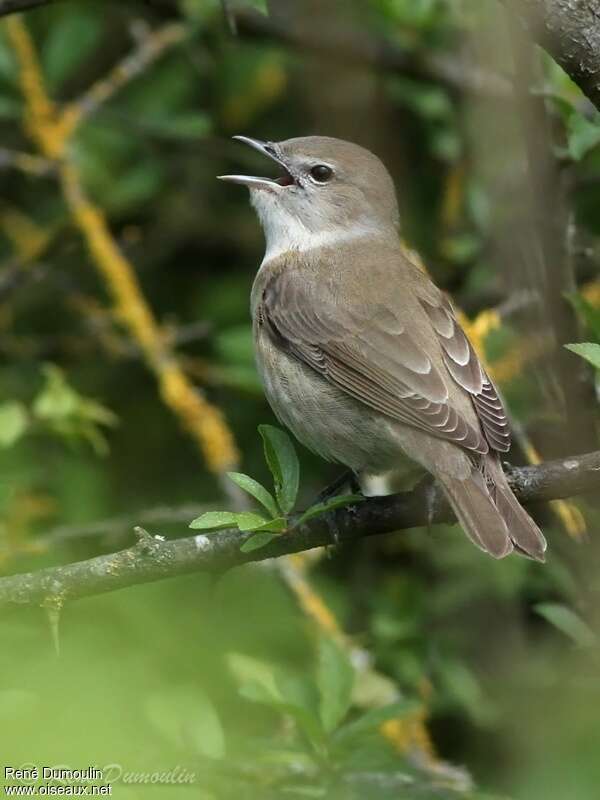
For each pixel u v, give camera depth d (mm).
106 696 7516
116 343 12727
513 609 11664
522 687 11234
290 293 10391
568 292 9391
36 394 13109
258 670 10258
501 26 12531
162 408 13414
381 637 11531
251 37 13172
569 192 11008
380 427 9602
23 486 11375
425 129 13781
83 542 11758
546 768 9492
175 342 12703
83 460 12508
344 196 11484
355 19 13609
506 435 9391
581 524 10391
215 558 7965
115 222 14273
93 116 13523
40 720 6797
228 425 13094
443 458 9016
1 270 13461
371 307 10078
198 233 14000
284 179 11578
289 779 8734
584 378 9891
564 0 7746
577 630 9875
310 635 11031
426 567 12336
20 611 8055
